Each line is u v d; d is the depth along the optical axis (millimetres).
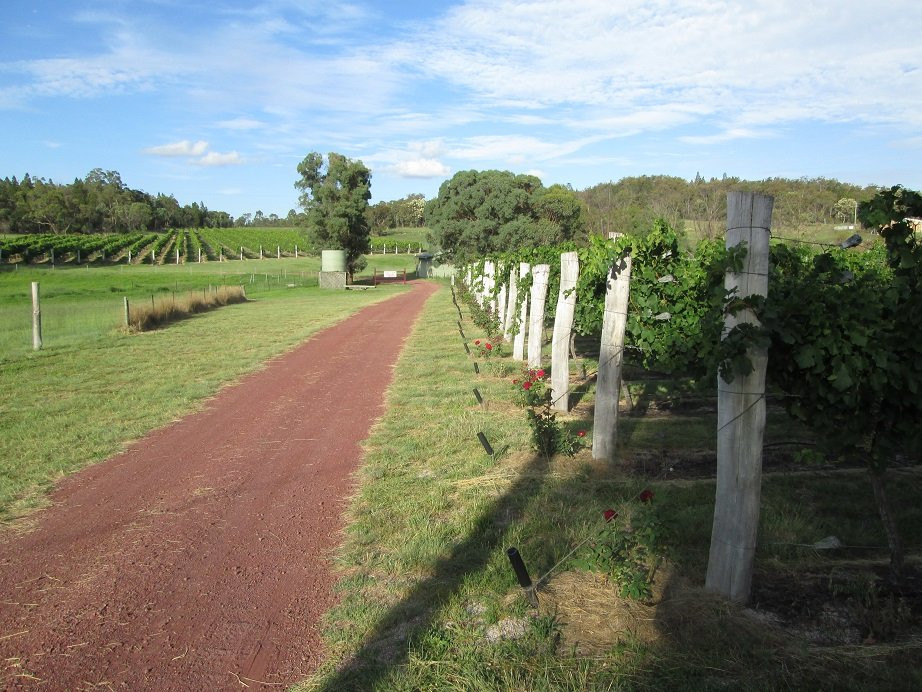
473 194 56656
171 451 7238
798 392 3881
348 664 3324
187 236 108625
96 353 14227
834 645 3270
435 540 4617
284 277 53406
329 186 55062
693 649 3254
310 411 9086
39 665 3426
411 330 19297
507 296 16328
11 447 7227
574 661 3199
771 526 4586
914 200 3723
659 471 5926
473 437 7211
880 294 3664
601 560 3838
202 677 3293
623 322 6227
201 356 13961
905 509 4902
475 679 3072
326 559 4555
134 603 4027
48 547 4840
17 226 102875
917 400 3592
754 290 3525
